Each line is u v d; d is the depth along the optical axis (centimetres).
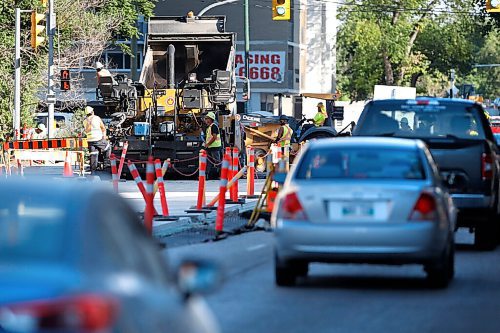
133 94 8800
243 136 9350
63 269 1158
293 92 17950
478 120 4197
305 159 3166
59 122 13675
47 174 8900
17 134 10369
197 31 9112
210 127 8431
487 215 4078
